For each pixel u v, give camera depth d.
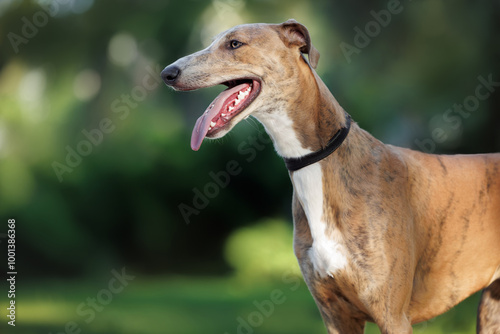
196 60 4.30
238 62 4.27
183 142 20.52
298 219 4.50
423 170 4.48
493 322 4.67
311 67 4.15
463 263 4.53
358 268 4.17
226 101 4.30
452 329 8.71
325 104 4.28
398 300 4.19
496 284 4.66
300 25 4.25
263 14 19.42
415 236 4.37
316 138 4.26
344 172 4.24
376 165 4.30
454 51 12.99
